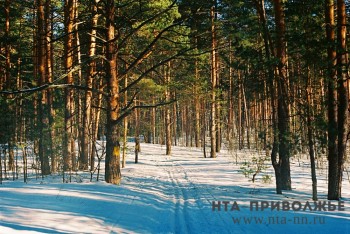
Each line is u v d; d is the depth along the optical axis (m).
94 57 15.48
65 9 20.02
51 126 19.12
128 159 33.62
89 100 21.20
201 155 38.62
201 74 37.16
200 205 11.80
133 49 23.16
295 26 13.26
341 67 11.96
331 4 12.66
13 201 10.67
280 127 13.68
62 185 14.27
